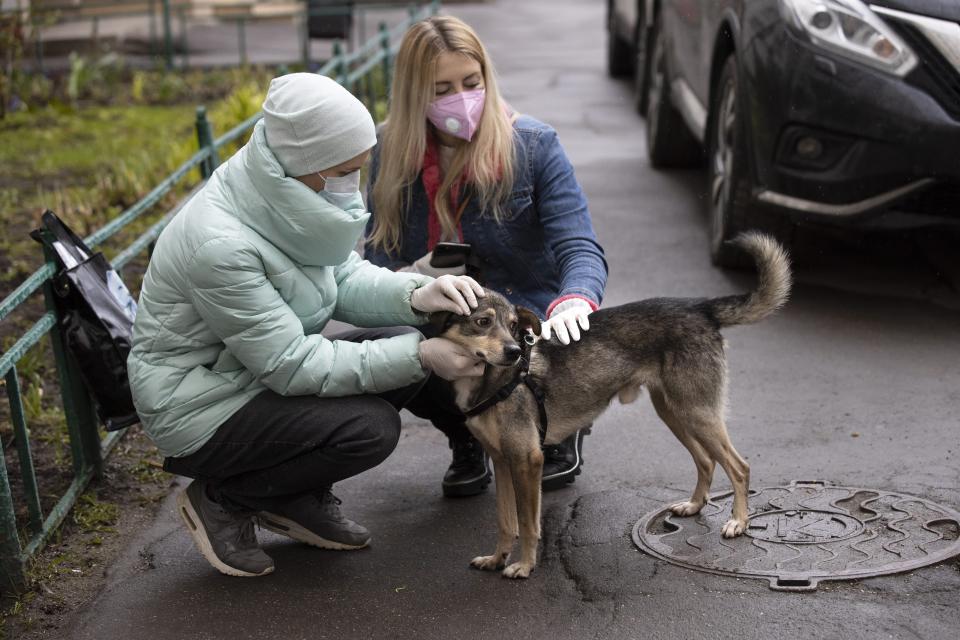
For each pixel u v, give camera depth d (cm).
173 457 345
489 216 389
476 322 333
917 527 353
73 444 408
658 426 459
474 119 371
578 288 362
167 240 323
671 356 363
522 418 343
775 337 537
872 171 521
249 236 317
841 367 496
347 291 362
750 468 410
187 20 1786
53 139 1067
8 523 342
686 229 729
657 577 338
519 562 348
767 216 607
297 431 335
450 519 390
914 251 652
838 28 523
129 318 382
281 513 362
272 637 319
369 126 316
